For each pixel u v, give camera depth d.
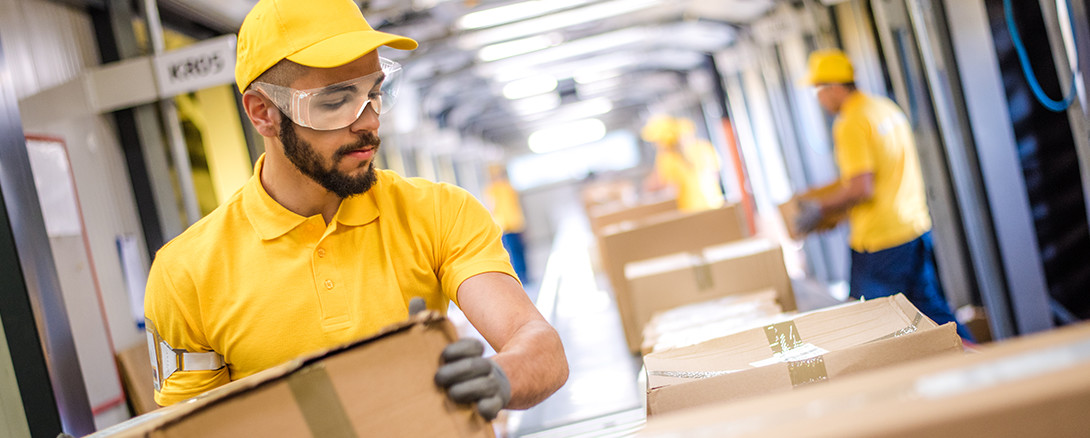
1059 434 0.49
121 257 3.38
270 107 1.31
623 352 4.39
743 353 1.53
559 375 1.22
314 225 1.41
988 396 0.49
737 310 3.12
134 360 3.29
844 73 3.70
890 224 3.68
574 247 14.32
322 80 1.27
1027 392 0.49
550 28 7.34
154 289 1.44
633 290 3.93
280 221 1.41
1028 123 3.87
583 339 5.19
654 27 8.62
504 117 16.64
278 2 1.29
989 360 0.55
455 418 0.99
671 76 13.78
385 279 1.42
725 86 11.12
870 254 3.74
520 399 1.11
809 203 3.79
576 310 6.55
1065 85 2.92
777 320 1.76
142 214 3.56
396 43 1.29
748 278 3.84
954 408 0.49
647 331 3.08
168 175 3.54
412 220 1.46
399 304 1.42
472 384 0.98
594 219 7.40
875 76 5.29
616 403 3.12
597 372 4.01
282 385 0.96
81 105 3.29
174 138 3.56
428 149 10.97
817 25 5.92
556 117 19.88
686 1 7.51
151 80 3.36
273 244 1.41
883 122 3.67
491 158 20.38
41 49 3.12
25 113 2.91
